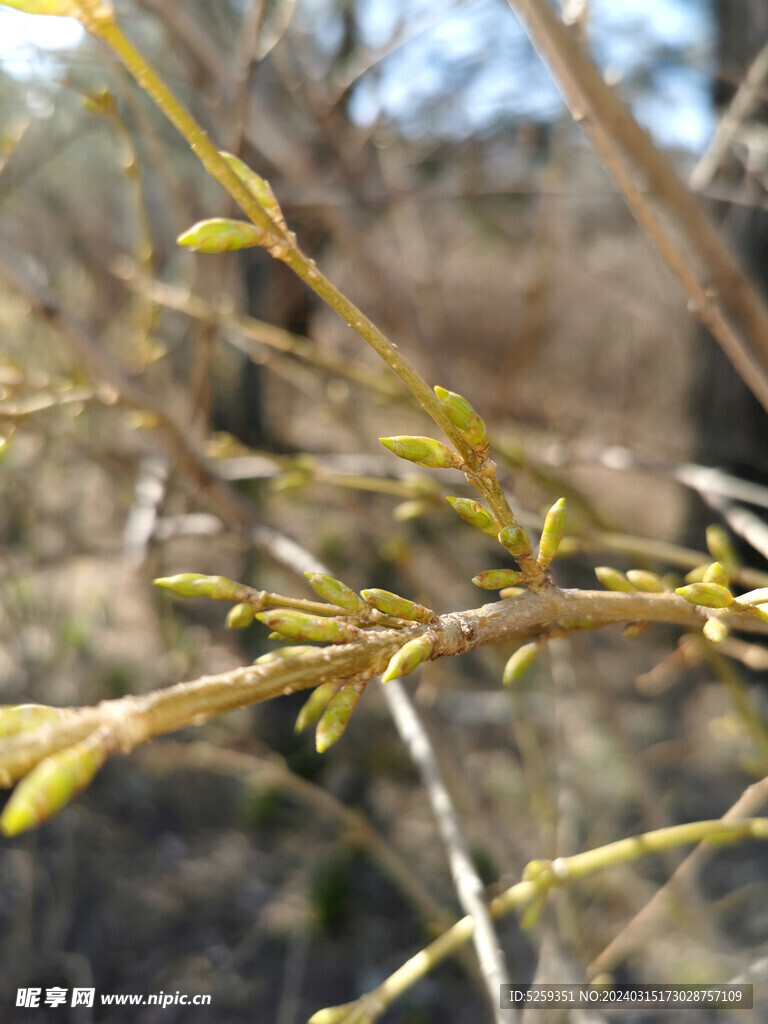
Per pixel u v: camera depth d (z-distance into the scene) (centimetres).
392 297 45
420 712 37
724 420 90
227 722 66
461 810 45
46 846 66
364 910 66
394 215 60
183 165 72
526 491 41
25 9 9
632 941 39
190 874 68
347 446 76
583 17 22
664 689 80
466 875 19
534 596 12
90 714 7
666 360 115
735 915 59
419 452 11
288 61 48
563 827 48
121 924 63
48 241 58
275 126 40
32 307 29
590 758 67
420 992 60
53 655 66
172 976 60
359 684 10
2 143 32
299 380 44
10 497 58
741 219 78
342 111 55
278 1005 58
